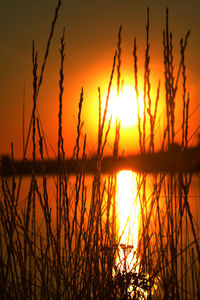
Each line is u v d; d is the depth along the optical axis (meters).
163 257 1.77
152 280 1.82
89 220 1.88
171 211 1.74
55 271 1.75
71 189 1.87
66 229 1.79
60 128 1.70
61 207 1.78
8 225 1.76
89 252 1.86
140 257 1.96
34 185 1.71
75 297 1.75
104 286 1.91
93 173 1.89
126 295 1.85
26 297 1.73
